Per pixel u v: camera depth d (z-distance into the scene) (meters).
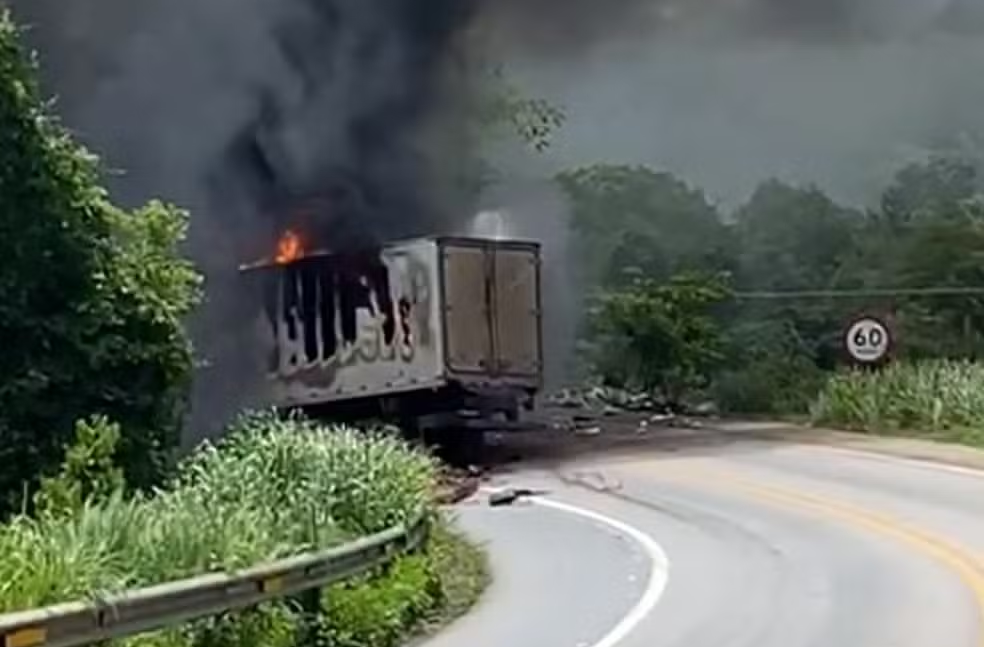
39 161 19.08
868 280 74.94
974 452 32.44
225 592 11.48
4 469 18.19
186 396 21.64
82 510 13.17
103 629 10.03
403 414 35.50
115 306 19.19
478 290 35.44
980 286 73.50
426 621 15.08
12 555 10.81
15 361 18.64
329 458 17.27
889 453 32.94
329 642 13.21
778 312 70.25
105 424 17.08
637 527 23.16
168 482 18.22
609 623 14.88
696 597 16.47
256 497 15.78
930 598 15.89
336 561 13.68
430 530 18.84
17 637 9.25
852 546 20.12
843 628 14.28
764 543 20.83
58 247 19.08
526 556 20.20
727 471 30.69
